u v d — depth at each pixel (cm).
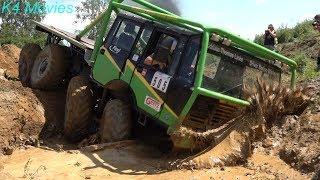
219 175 598
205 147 693
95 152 739
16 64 1376
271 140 702
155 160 709
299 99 761
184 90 688
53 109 952
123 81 795
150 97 739
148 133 789
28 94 948
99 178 618
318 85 862
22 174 629
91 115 869
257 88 728
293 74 808
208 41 679
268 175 591
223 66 719
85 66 978
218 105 702
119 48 820
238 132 679
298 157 626
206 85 705
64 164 681
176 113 694
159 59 739
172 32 731
